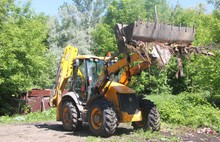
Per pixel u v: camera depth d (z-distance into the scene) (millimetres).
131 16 33688
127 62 10023
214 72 16156
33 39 21969
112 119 10000
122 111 10312
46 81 29297
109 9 34531
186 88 27719
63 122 11750
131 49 9227
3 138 10469
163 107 14000
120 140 9508
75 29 40250
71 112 11320
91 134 10742
